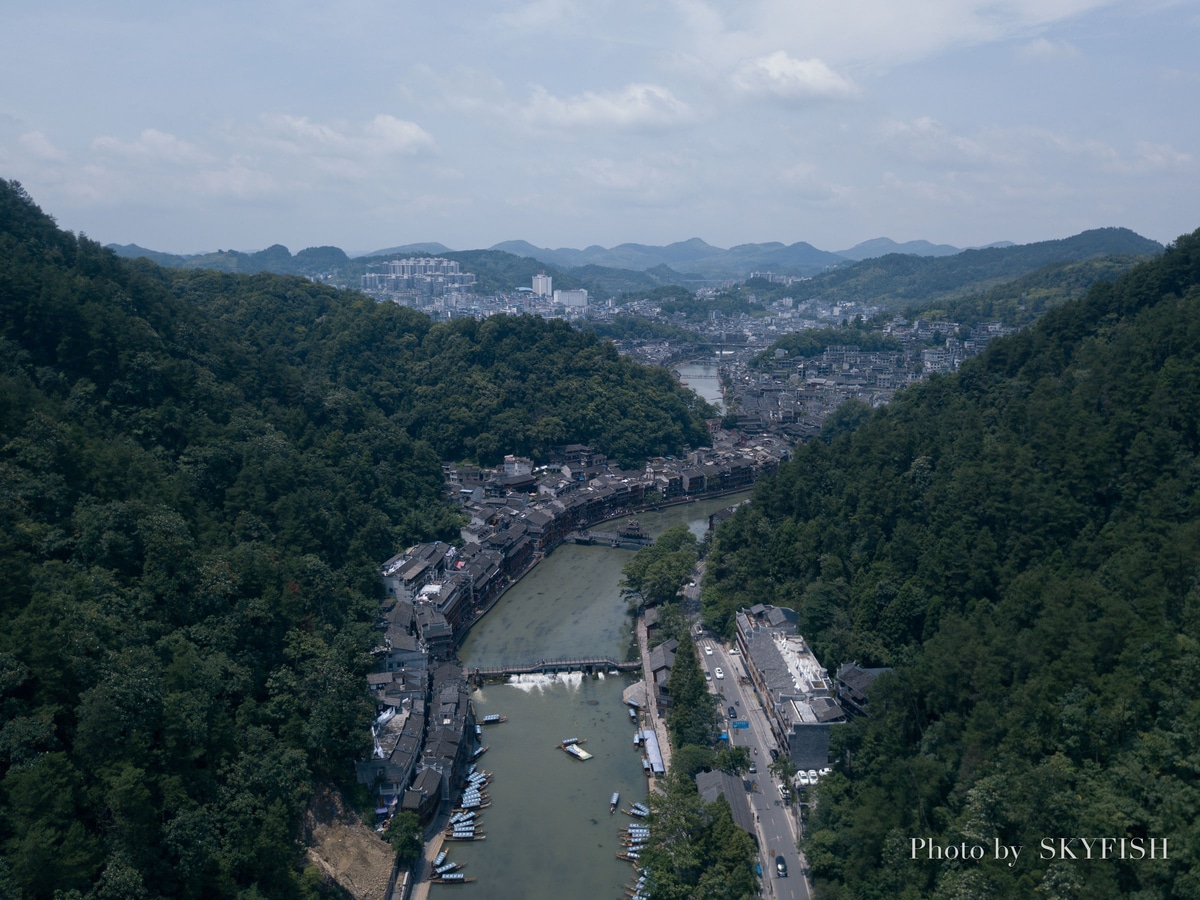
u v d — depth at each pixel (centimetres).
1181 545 11194
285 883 10119
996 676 11069
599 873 11462
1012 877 8888
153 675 10475
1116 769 9212
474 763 13938
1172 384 14038
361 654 14488
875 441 19762
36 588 10669
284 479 17562
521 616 19812
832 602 15775
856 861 10331
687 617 18688
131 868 8731
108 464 13550
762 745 13775
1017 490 14300
